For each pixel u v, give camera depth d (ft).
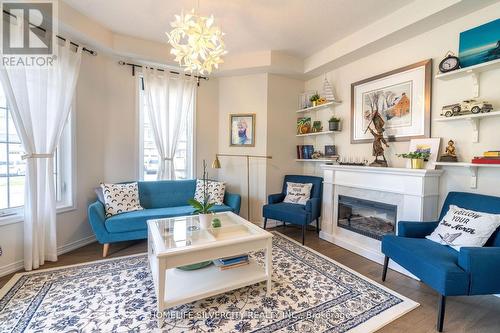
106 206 9.50
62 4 7.88
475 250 5.13
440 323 5.22
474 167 7.09
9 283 6.90
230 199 11.59
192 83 12.78
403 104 8.91
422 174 7.52
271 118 12.89
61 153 9.44
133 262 8.34
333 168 10.82
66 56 8.65
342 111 11.60
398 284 7.14
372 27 8.96
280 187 13.35
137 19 8.94
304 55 11.98
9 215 7.71
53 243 8.37
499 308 6.06
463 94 7.34
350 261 8.75
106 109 10.73
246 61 11.80
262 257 8.98
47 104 8.35
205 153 13.47
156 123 11.85
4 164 7.77
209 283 6.14
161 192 11.27
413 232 7.11
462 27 7.31
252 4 7.84
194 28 5.81
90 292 6.49
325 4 7.80
